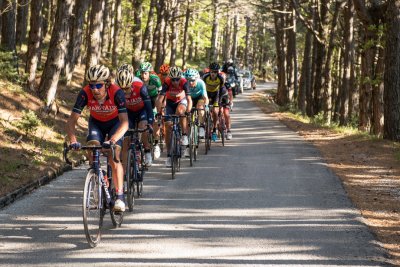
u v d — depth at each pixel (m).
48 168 16.78
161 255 9.61
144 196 14.38
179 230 11.23
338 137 27.69
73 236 10.74
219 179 16.72
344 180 16.84
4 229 11.09
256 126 33.72
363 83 33.03
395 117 25.11
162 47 61.91
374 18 31.73
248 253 9.80
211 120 23.03
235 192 14.92
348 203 13.80
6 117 21.02
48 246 10.06
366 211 13.18
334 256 9.73
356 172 18.28
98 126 11.19
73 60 37.22
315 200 14.08
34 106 23.67
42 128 21.77
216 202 13.75
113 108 10.80
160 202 13.73
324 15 44.81
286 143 25.61
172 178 16.77
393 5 24.89
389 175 17.83
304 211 12.95
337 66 62.69
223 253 9.78
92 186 10.09
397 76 25.02
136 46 55.59
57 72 24.89
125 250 9.88
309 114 52.72
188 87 17.88
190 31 95.62
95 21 33.97
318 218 12.33
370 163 19.97
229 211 12.86
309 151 22.95
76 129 24.31
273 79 147.50
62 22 24.64
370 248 10.22
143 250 9.89
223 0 61.72
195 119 20.09
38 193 14.51
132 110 14.19
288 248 10.14
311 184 16.08
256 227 11.52
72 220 11.94
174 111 18.19
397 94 25.05
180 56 114.06
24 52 44.06
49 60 24.84
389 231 11.54
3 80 24.50
